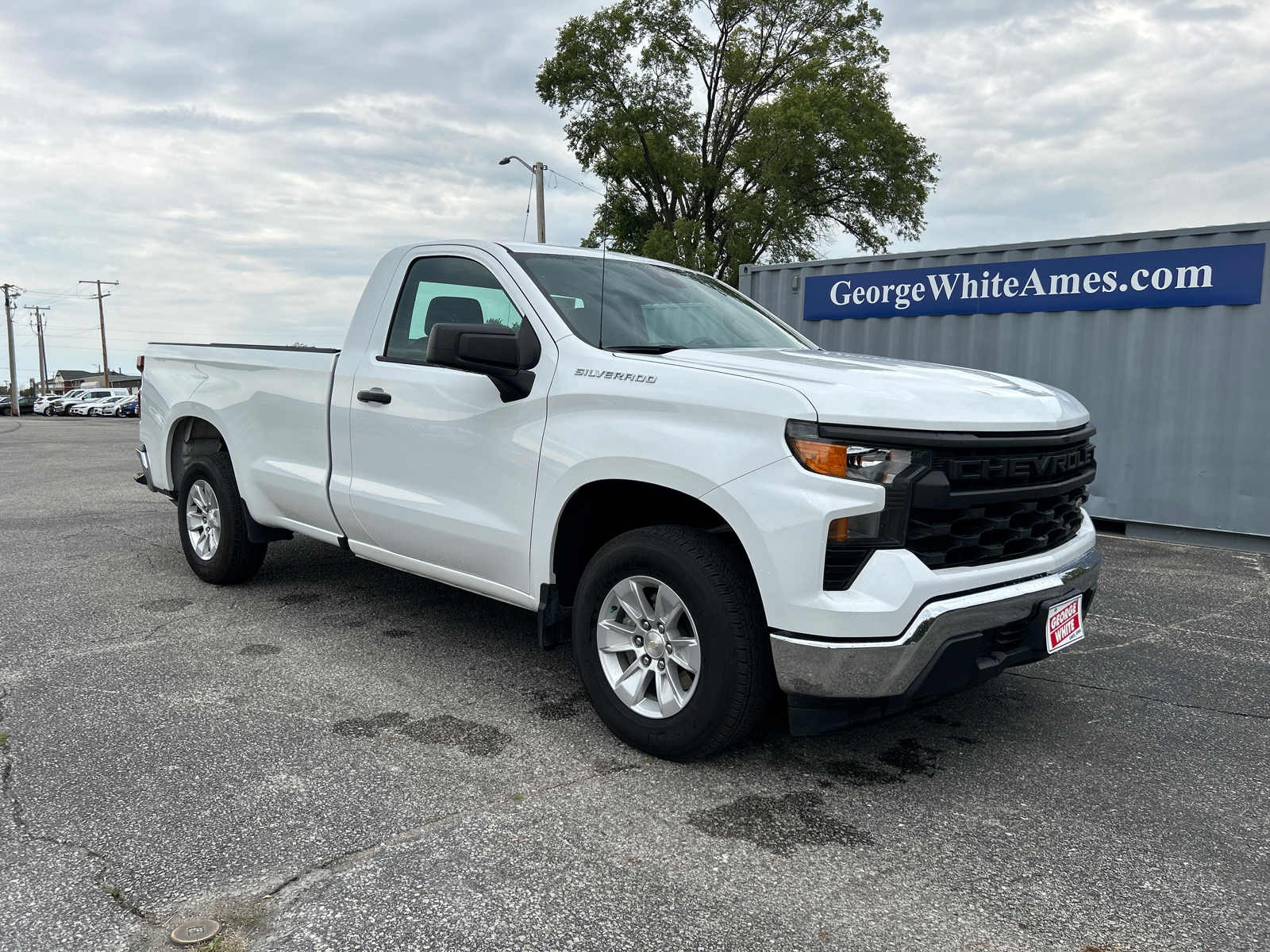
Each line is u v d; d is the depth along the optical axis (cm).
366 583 553
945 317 888
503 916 218
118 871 235
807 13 3200
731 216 2998
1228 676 411
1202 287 743
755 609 284
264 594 525
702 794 287
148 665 401
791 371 297
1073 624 319
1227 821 275
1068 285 810
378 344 414
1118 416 796
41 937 207
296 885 229
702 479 280
